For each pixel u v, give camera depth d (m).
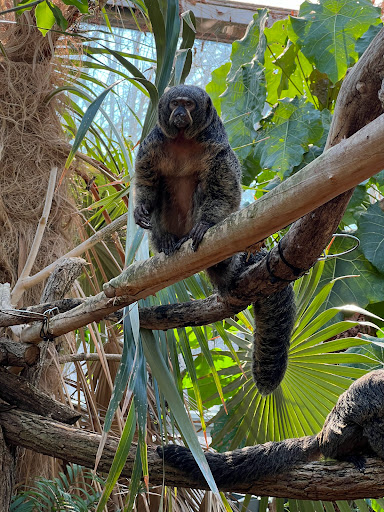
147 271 3.00
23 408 3.89
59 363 4.62
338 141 2.68
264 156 6.45
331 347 4.66
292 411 4.75
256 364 4.12
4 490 3.70
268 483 3.79
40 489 3.99
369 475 3.73
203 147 3.38
